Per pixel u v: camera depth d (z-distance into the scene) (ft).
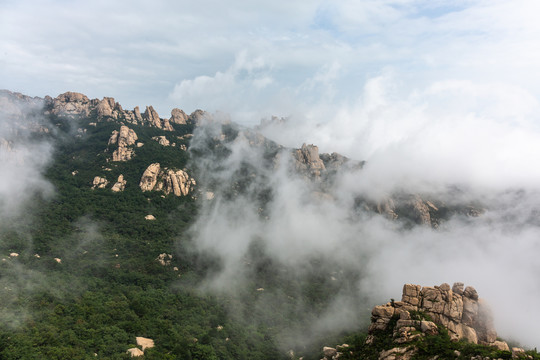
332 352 349.61
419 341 262.67
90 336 367.66
